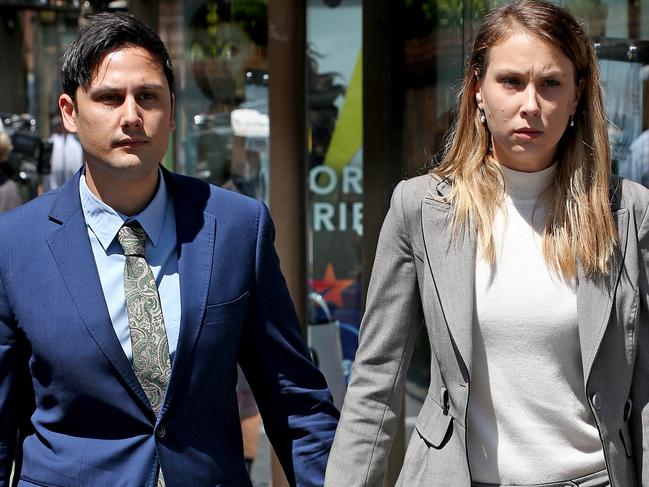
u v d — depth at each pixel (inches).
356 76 206.5
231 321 97.7
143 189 96.7
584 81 98.7
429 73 168.9
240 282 99.0
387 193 171.0
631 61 161.6
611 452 94.7
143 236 97.0
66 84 95.6
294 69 170.2
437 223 100.0
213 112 206.7
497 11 98.9
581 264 95.9
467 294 96.9
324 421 103.6
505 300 96.4
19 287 94.9
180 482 94.0
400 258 102.7
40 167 307.0
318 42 206.8
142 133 94.3
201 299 96.2
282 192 171.6
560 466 95.0
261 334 101.8
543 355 95.9
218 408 97.5
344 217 206.5
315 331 199.6
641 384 96.7
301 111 171.6
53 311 93.8
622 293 95.7
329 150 207.8
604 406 94.7
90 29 94.9
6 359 95.9
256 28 203.5
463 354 95.8
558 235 97.0
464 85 102.1
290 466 104.0
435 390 100.9
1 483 96.4
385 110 170.1
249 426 187.8
